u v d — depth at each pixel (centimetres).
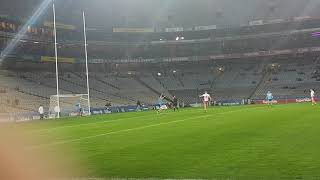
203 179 899
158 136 1847
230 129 2002
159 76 8100
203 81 7850
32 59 6856
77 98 5794
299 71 7681
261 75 7775
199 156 1214
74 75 7512
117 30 7950
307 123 2148
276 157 1136
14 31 6544
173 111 4809
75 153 1362
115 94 7175
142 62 8062
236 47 8244
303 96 6756
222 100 7012
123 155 1294
